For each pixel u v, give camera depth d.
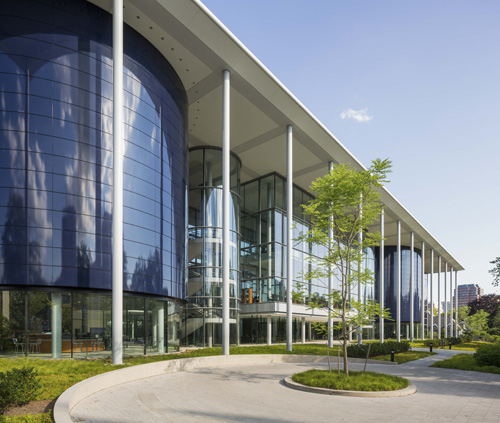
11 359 15.60
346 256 16.14
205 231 32.44
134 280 20.11
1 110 17.66
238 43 23.19
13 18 18.19
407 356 27.97
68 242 18.06
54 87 18.47
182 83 25.98
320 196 15.99
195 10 20.83
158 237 22.06
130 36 21.30
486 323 76.56
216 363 19.58
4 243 17.02
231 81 25.77
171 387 12.73
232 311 32.56
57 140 18.30
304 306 38.94
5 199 17.25
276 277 37.91
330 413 9.66
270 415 9.36
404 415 9.58
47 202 17.81
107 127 19.83
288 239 28.17
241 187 42.88
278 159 36.97
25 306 17.28
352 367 20.75
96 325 18.77
